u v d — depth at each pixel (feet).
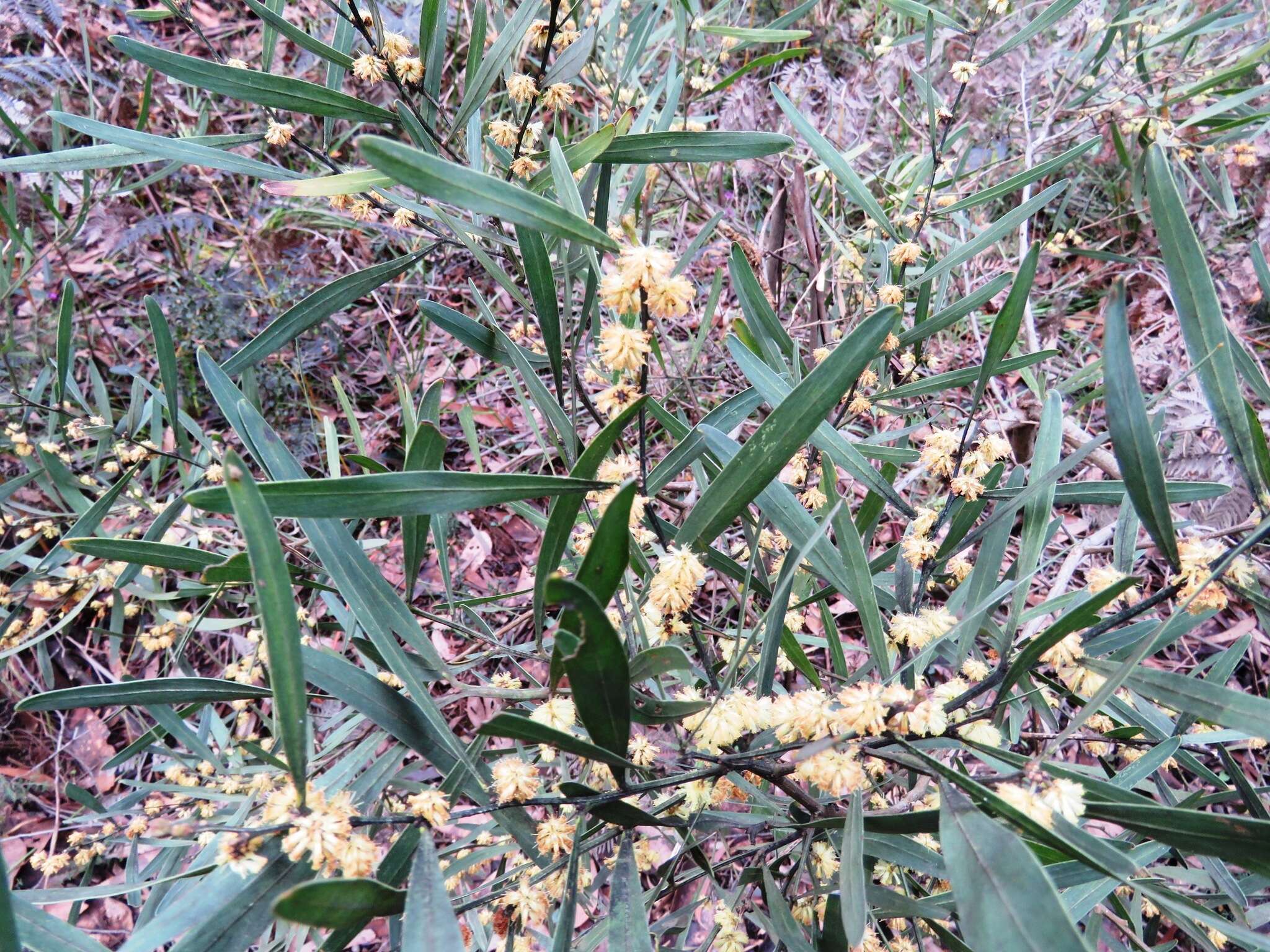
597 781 1.07
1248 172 2.36
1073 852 0.61
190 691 0.92
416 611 1.09
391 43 1.14
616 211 1.70
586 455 0.74
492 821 1.30
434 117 1.23
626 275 0.70
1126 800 0.89
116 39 0.99
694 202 2.43
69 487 1.82
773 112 2.63
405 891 0.67
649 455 2.25
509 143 1.17
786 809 1.16
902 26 2.78
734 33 1.79
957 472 1.00
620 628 1.13
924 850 0.94
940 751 0.99
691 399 1.81
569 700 0.82
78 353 2.75
